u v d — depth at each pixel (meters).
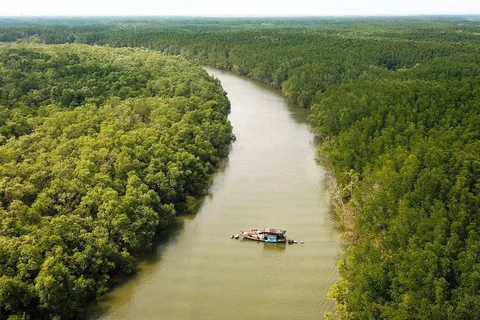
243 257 81.94
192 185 104.88
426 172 78.31
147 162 99.62
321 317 66.88
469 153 84.50
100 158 95.19
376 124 112.38
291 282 74.88
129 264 76.38
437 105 118.62
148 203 85.56
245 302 70.12
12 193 79.50
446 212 69.94
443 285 56.59
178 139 113.00
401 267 60.53
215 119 139.12
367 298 59.28
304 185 110.81
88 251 70.88
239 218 95.31
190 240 87.25
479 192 75.44
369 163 94.06
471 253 59.62
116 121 116.88
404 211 69.81
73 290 65.12
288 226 91.94
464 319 53.38
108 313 67.50
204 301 70.38
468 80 142.12
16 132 111.19
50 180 87.50
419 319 54.22
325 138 131.25
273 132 150.62
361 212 82.31
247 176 115.69
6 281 59.38
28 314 61.09
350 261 69.88
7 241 66.25
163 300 70.56
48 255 66.75
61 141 104.75
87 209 79.88
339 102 138.50
